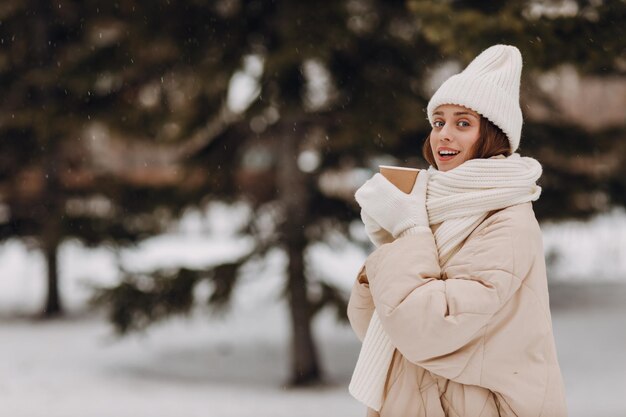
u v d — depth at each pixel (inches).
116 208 464.4
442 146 72.2
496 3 217.6
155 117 351.9
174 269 351.9
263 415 270.4
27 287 669.9
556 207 396.8
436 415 67.6
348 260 720.3
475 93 69.6
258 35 337.1
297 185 363.6
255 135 371.2
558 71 218.8
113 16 354.6
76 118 350.6
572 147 354.0
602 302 525.7
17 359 406.3
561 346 396.5
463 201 67.3
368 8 330.6
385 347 70.8
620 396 271.7
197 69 328.5
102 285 356.2
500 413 66.9
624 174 402.0
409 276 65.0
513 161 67.5
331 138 340.8
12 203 519.5
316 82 339.6
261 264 364.5
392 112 310.7
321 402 299.3
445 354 64.7
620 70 250.7
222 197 379.6
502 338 65.1
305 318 354.0
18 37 490.0
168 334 493.7
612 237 719.7
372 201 70.5
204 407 286.7
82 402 296.0
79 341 466.0
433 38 206.5
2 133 478.9
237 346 460.1
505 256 64.3
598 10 195.9
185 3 329.7
